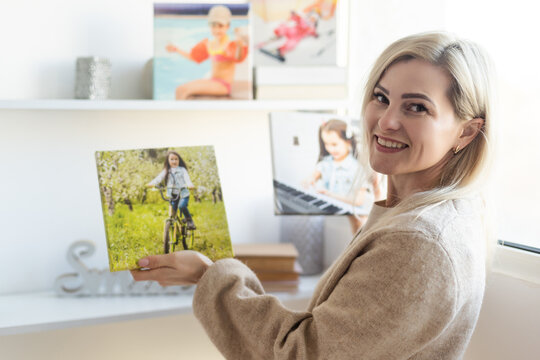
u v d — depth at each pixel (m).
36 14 1.51
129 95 1.63
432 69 0.84
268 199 1.82
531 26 1.23
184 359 1.73
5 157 1.53
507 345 1.16
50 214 1.59
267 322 0.93
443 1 1.44
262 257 1.53
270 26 1.61
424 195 0.88
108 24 1.59
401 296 0.77
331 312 0.83
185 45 1.48
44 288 1.60
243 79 1.52
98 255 1.64
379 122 0.87
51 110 1.56
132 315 1.37
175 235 1.13
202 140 1.73
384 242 0.81
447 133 0.86
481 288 0.87
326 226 1.80
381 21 1.60
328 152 1.52
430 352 0.86
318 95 1.60
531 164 1.22
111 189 1.12
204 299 1.01
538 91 1.21
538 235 1.20
